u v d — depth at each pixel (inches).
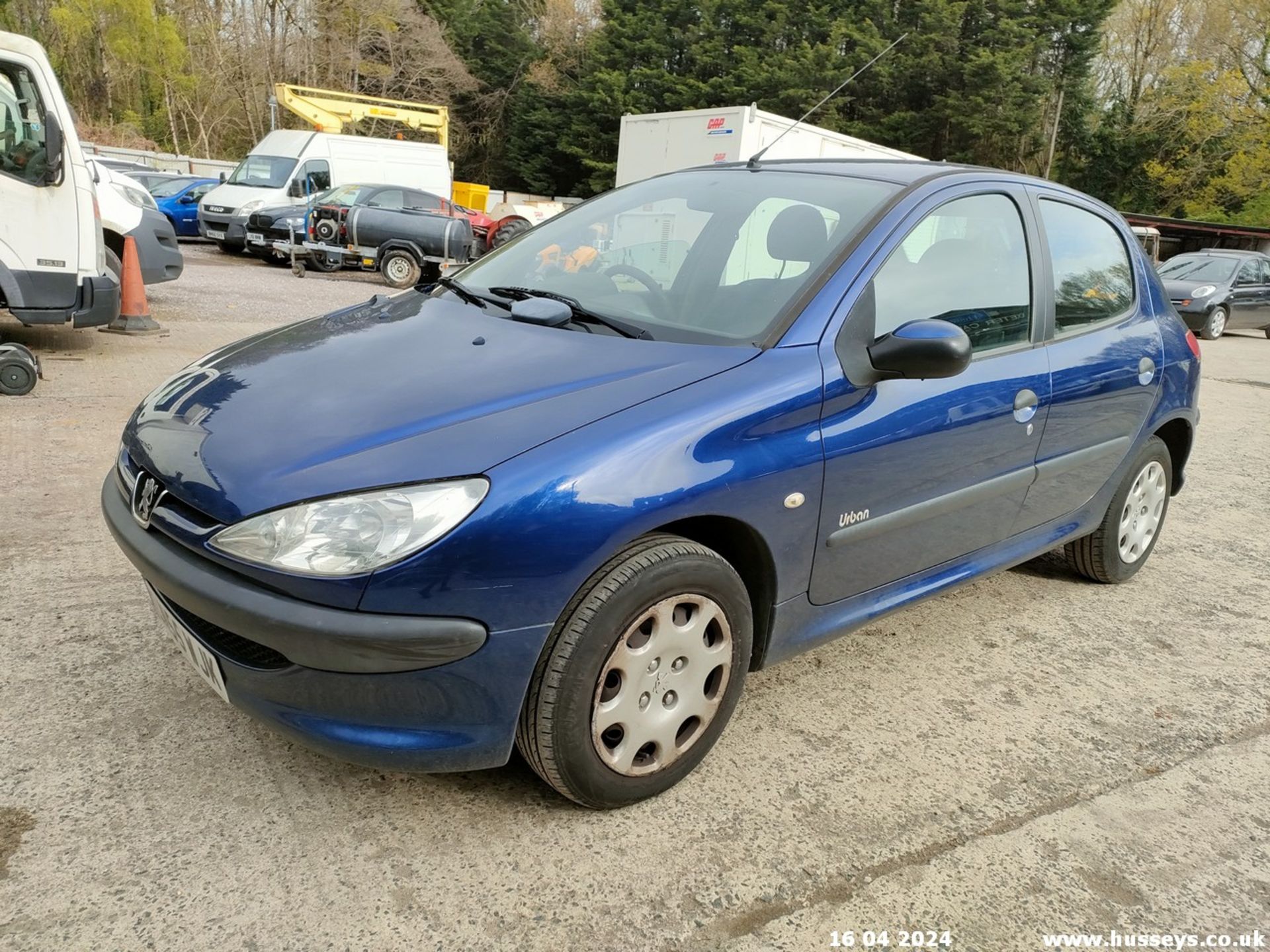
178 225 740.0
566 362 93.4
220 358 107.4
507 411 84.1
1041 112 1386.6
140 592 127.9
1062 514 137.8
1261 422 320.8
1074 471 134.6
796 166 127.0
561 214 140.6
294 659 76.8
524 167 1785.2
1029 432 121.6
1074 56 1400.1
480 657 77.7
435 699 78.2
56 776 89.0
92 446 188.9
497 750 81.9
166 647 113.6
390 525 75.0
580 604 80.6
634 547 83.9
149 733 96.7
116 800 86.6
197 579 79.4
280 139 681.6
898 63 1315.2
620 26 1587.1
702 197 123.7
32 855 79.0
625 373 90.9
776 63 1374.3
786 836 88.9
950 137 1357.0
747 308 102.0
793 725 108.8
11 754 91.5
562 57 1795.0
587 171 1738.4
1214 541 188.9
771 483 90.8
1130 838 93.0
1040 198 132.1
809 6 1421.0
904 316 106.6
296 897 76.9
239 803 87.4
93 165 318.0
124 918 73.5
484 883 80.0
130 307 315.9
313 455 80.1
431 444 79.7
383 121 908.6
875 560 107.1
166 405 96.3
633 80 1593.3
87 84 1514.5
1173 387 151.3
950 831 91.7
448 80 1752.0
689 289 107.9
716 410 87.7
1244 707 121.0
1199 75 1457.9
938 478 110.1
